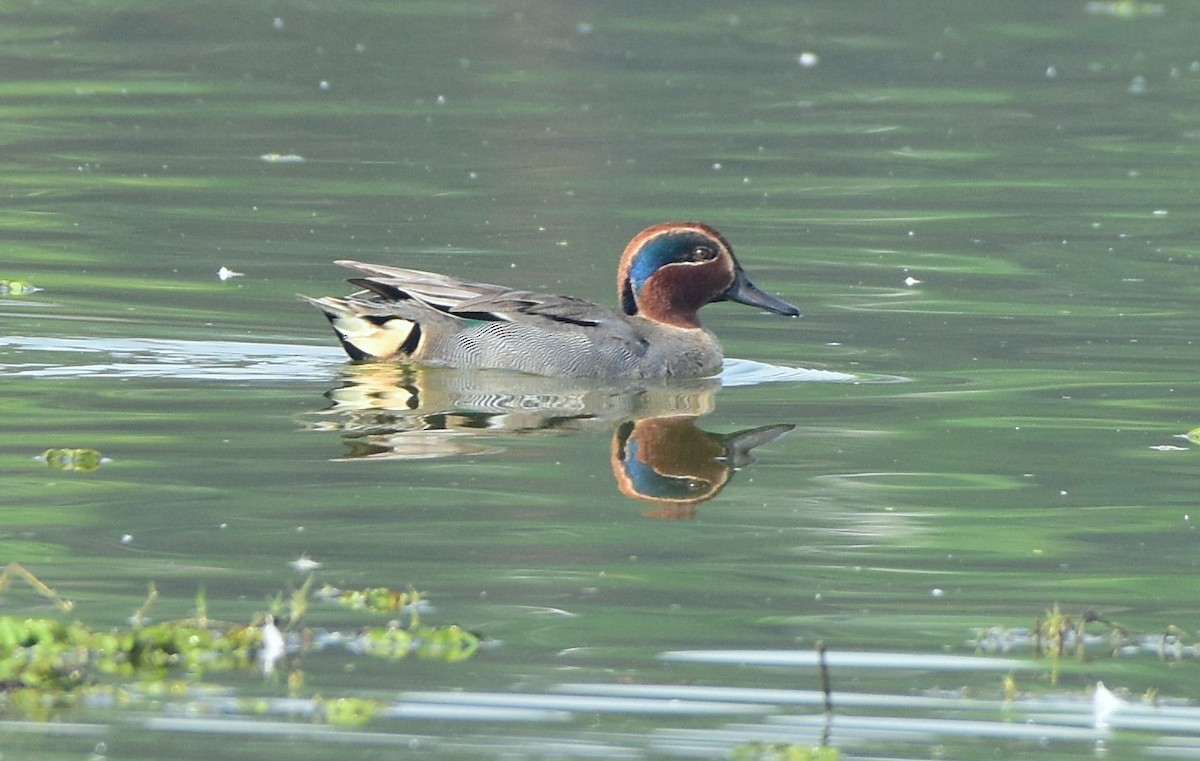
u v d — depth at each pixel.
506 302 16.31
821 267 21.02
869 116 30.83
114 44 35.38
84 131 28.25
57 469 12.52
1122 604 10.54
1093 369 16.38
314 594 10.35
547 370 16.05
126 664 9.28
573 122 29.86
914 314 18.78
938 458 13.45
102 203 23.42
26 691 8.92
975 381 15.95
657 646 9.71
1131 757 8.43
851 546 11.45
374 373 15.88
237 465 12.78
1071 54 35.81
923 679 9.38
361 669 9.28
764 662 9.53
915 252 21.80
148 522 11.46
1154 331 17.89
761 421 14.59
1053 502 12.38
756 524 11.84
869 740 8.58
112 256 20.33
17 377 15.14
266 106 30.56
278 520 11.61
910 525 11.88
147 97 31.03
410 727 8.58
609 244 21.91
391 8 39.44
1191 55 35.66
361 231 22.20
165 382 15.17
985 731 8.71
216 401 14.62
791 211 24.11
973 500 12.42
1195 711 9.00
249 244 21.28
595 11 39.59
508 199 24.42
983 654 9.74
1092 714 8.93
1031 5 40.84
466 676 9.22
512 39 36.88
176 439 13.39
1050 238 22.58
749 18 39.16
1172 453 13.60
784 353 17.23
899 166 27.20
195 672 9.24
